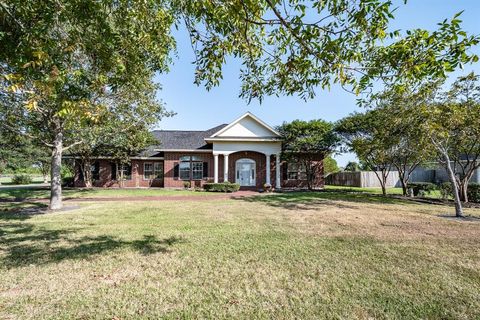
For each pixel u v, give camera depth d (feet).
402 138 40.11
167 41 13.20
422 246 17.81
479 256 15.89
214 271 13.44
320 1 9.00
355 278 12.73
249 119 71.00
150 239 19.33
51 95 9.23
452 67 7.95
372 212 32.30
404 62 8.52
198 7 10.11
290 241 18.88
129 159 72.08
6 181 122.01
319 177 72.84
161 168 76.23
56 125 33.78
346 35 9.23
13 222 25.58
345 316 9.57
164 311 9.81
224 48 11.85
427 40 7.96
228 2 9.41
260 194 56.54
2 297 10.75
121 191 61.72
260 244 18.10
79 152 68.18
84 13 10.07
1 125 31.24
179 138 81.66
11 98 26.21
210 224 24.73
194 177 73.15
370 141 50.78
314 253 16.24
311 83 12.16
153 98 41.83
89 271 13.39
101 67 12.69
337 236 20.35
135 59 13.37
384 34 8.80
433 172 88.84
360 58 9.51
